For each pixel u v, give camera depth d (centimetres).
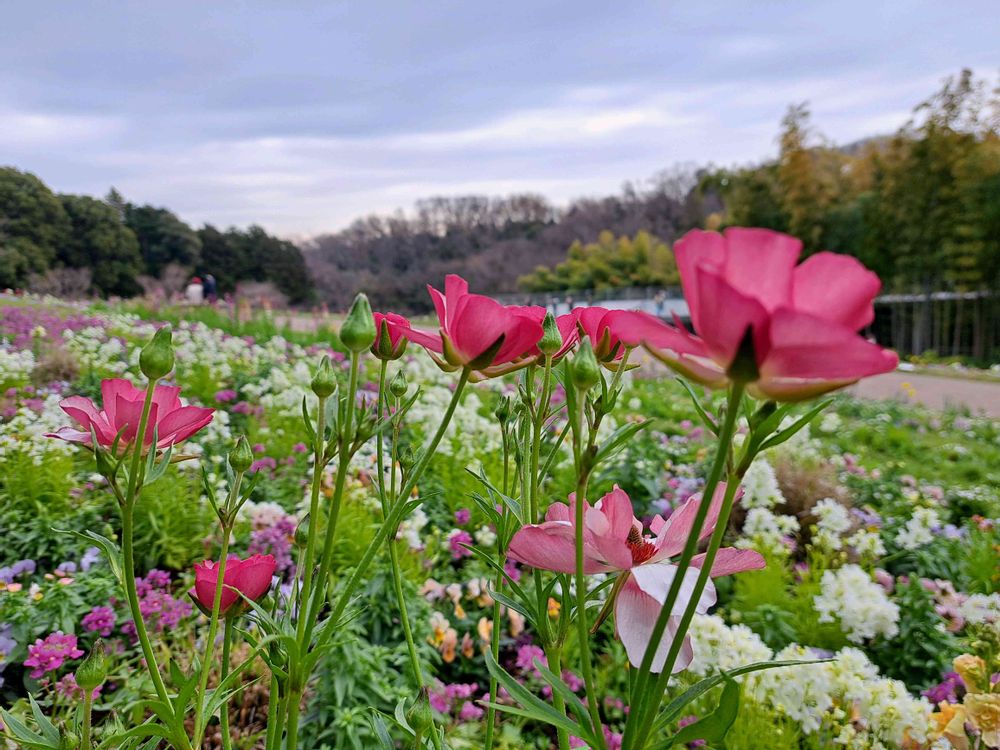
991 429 984
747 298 50
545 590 90
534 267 6550
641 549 84
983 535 461
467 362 84
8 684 259
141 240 4941
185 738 77
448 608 331
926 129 2647
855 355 50
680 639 64
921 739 202
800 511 479
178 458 88
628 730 65
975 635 261
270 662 87
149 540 354
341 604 80
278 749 87
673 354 60
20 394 665
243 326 1366
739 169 3944
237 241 5538
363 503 393
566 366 69
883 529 454
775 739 211
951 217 2584
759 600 336
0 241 3822
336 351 1077
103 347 787
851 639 292
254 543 324
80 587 287
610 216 7050
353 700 233
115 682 254
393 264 6856
